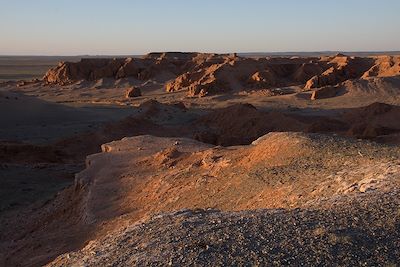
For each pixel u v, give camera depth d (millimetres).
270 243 7172
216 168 17625
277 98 83938
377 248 6734
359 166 12641
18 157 40406
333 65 116000
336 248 6758
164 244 8008
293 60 124438
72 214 20859
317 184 12047
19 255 17141
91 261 8492
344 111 67062
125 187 20297
